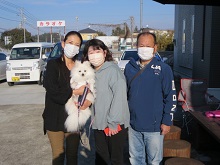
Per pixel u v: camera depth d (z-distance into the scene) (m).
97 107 3.08
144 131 3.23
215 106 5.93
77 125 3.18
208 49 9.15
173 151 3.96
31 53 14.63
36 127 6.66
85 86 3.10
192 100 6.04
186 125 5.81
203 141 4.89
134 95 3.23
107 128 3.09
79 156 4.78
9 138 5.88
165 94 3.15
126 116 3.14
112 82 3.01
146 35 3.12
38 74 14.02
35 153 5.03
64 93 3.03
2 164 4.57
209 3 6.11
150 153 3.29
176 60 17.05
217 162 4.46
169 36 36.53
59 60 3.24
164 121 3.13
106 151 3.23
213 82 8.95
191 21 12.98
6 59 15.62
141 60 3.25
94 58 3.08
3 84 15.17
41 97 10.80
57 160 3.28
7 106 9.23
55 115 3.16
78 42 3.20
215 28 8.81
